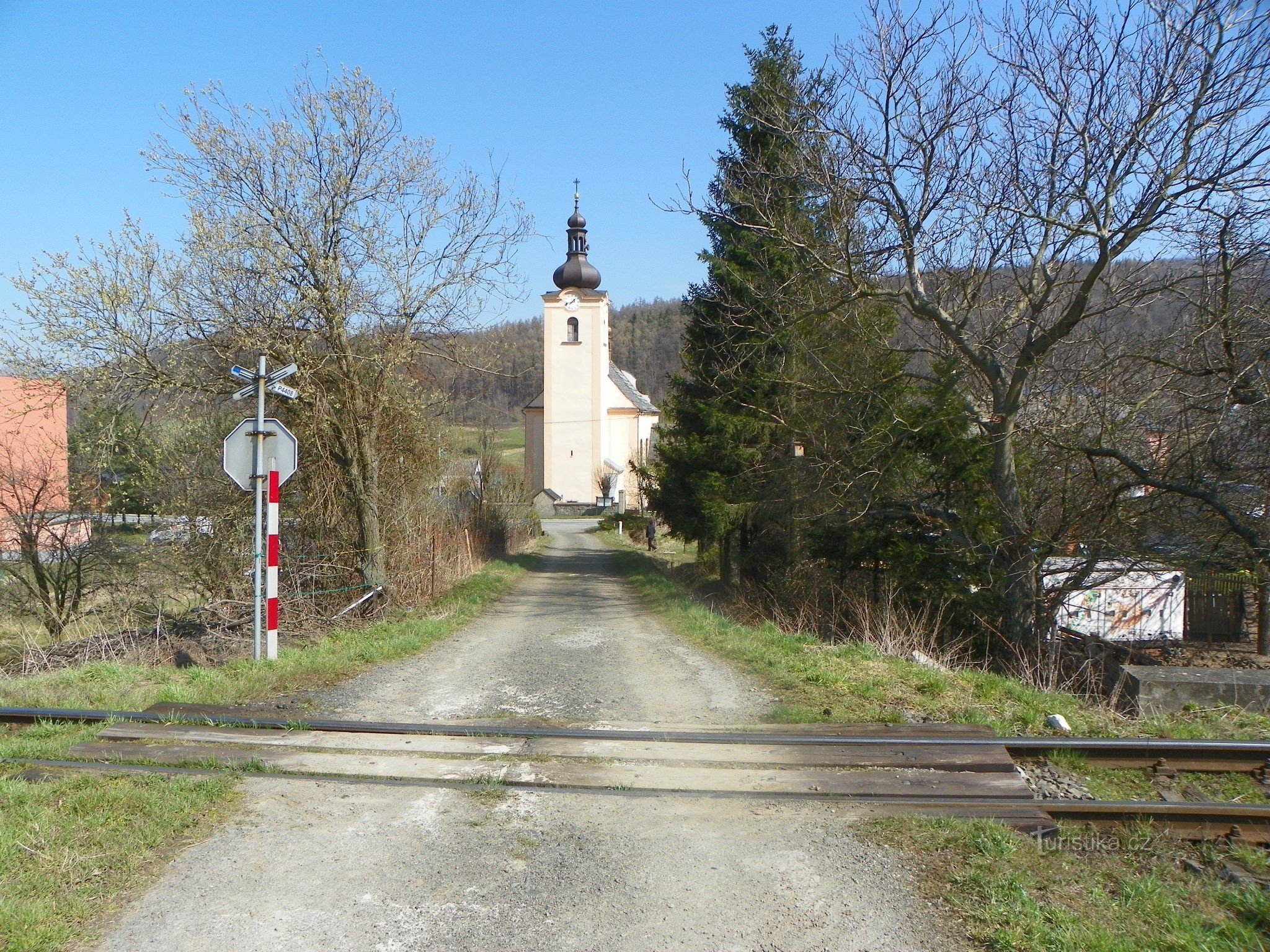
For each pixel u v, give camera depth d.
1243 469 12.69
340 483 14.88
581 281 58.56
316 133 13.33
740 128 20.12
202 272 13.14
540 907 4.06
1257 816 5.37
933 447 15.46
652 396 93.56
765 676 9.27
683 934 3.85
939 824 5.05
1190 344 13.09
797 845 4.77
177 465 14.93
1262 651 15.50
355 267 13.82
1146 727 7.50
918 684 8.62
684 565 32.50
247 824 4.93
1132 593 17.06
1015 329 14.29
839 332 16.62
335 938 3.77
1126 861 4.91
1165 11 11.42
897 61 13.23
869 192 13.76
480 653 11.02
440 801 5.34
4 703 7.52
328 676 9.06
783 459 19.64
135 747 6.19
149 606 16.23
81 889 4.09
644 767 6.02
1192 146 11.59
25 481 16.67
